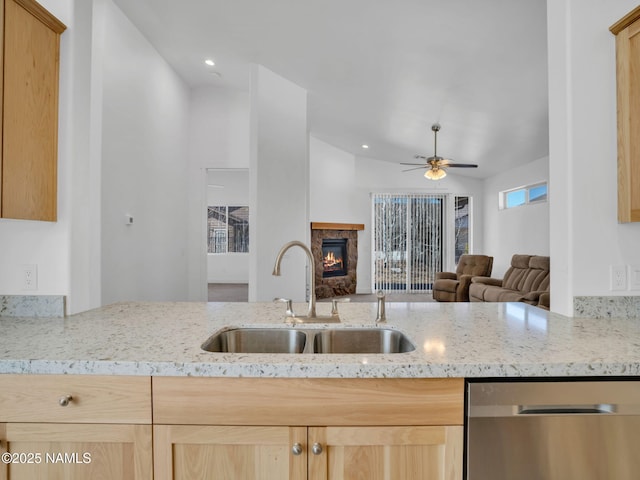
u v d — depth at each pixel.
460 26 2.70
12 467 0.94
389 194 7.82
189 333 1.20
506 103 3.96
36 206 1.32
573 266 1.42
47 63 1.35
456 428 0.93
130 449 0.94
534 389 0.92
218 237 9.83
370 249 7.81
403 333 1.26
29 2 1.24
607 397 0.92
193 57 4.29
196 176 5.27
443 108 4.35
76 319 1.40
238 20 3.23
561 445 0.92
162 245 4.34
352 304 1.78
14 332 1.20
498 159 6.32
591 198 1.41
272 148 4.02
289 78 4.15
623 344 1.07
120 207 3.36
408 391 0.93
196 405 0.93
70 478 0.94
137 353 0.98
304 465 0.93
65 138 1.42
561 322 1.36
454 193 7.80
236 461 0.94
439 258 7.83
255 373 0.91
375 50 3.28
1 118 1.18
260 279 3.83
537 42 2.77
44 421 0.93
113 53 3.21
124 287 3.45
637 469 0.92
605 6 1.39
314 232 6.93
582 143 1.41
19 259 1.42
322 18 2.94
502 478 0.92
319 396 0.93
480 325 1.32
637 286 1.42
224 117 5.28
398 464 0.93
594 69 1.40
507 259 6.95
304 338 1.37
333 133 6.21
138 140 3.70
